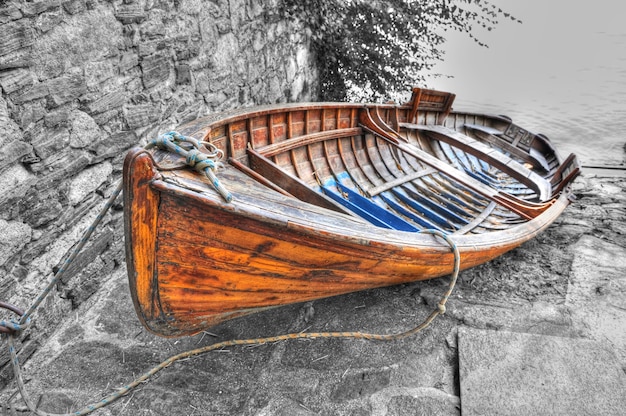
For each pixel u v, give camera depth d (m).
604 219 4.13
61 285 2.82
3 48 2.31
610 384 2.18
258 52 5.28
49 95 2.61
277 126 3.57
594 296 2.92
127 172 1.43
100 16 2.91
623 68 16.61
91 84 2.91
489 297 2.94
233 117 3.03
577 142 8.92
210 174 1.67
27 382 2.37
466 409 2.07
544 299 2.91
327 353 2.48
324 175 3.88
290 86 6.36
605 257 3.41
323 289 2.31
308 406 2.15
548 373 2.25
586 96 12.84
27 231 2.55
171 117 3.80
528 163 5.77
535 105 12.16
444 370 2.35
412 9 6.73
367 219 3.12
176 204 1.58
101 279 3.17
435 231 2.47
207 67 4.26
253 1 5.00
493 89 14.32
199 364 2.42
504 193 3.54
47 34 2.55
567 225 4.01
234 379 2.32
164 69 3.64
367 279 2.40
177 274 1.77
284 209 1.88
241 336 2.64
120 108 3.21
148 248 1.61
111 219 3.24
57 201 2.74
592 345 2.43
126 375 2.39
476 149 4.42
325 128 4.09
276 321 2.75
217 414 2.13
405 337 2.57
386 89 7.30
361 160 4.37
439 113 5.79
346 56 6.98
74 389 2.30
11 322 1.81
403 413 2.10
